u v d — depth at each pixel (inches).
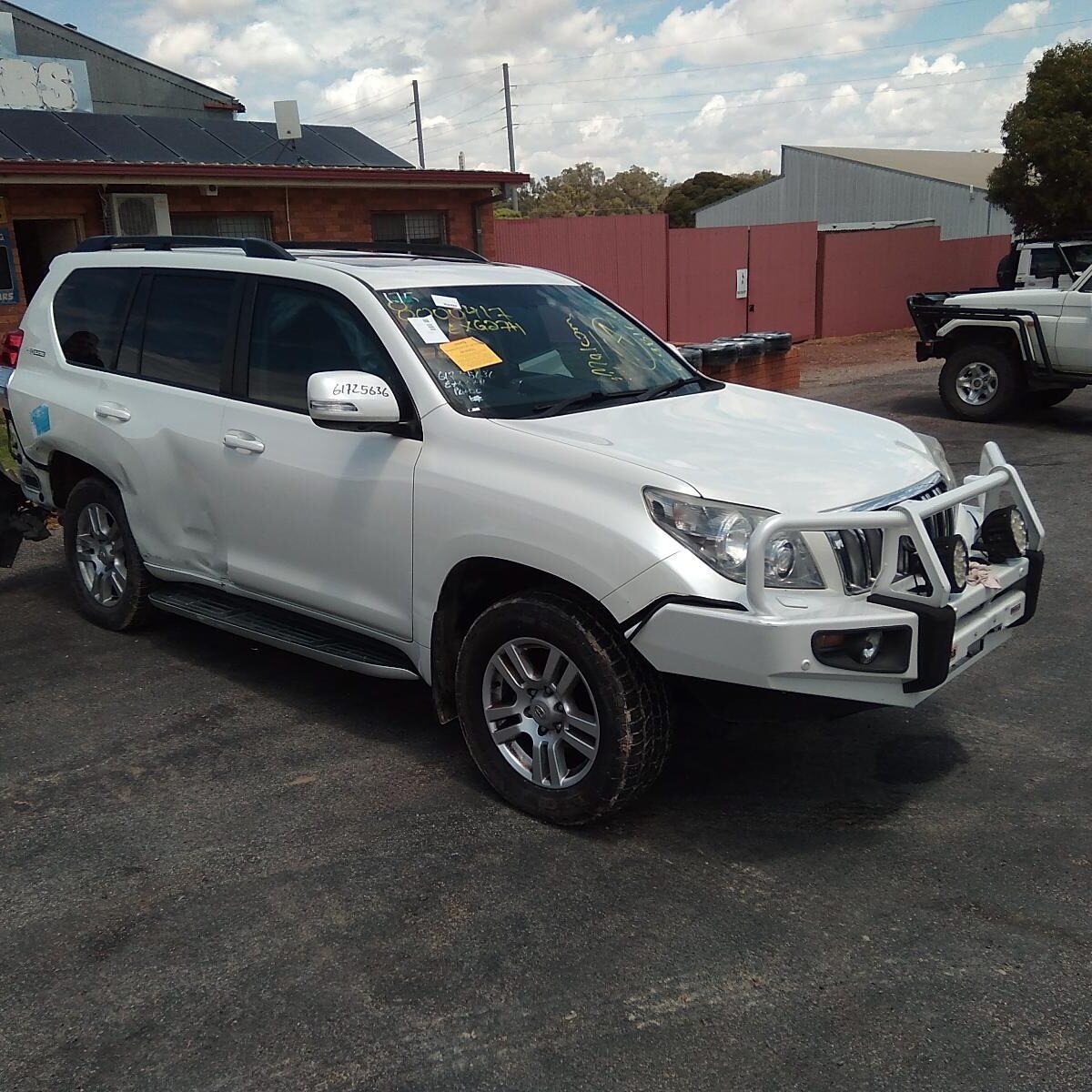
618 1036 105.9
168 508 193.5
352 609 165.2
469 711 151.6
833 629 124.6
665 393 177.2
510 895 129.5
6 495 233.9
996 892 128.4
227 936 122.6
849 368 714.8
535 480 140.6
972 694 188.1
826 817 146.9
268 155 563.2
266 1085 100.6
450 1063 102.9
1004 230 1708.9
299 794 155.3
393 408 149.9
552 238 682.8
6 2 777.6
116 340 206.5
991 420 468.4
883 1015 107.9
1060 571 257.3
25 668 203.9
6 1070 102.7
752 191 2021.4
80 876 134.8
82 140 499.8
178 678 198.7
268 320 178.5
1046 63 976.3
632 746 134.8
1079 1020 106.6
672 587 127.6
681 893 129.6
